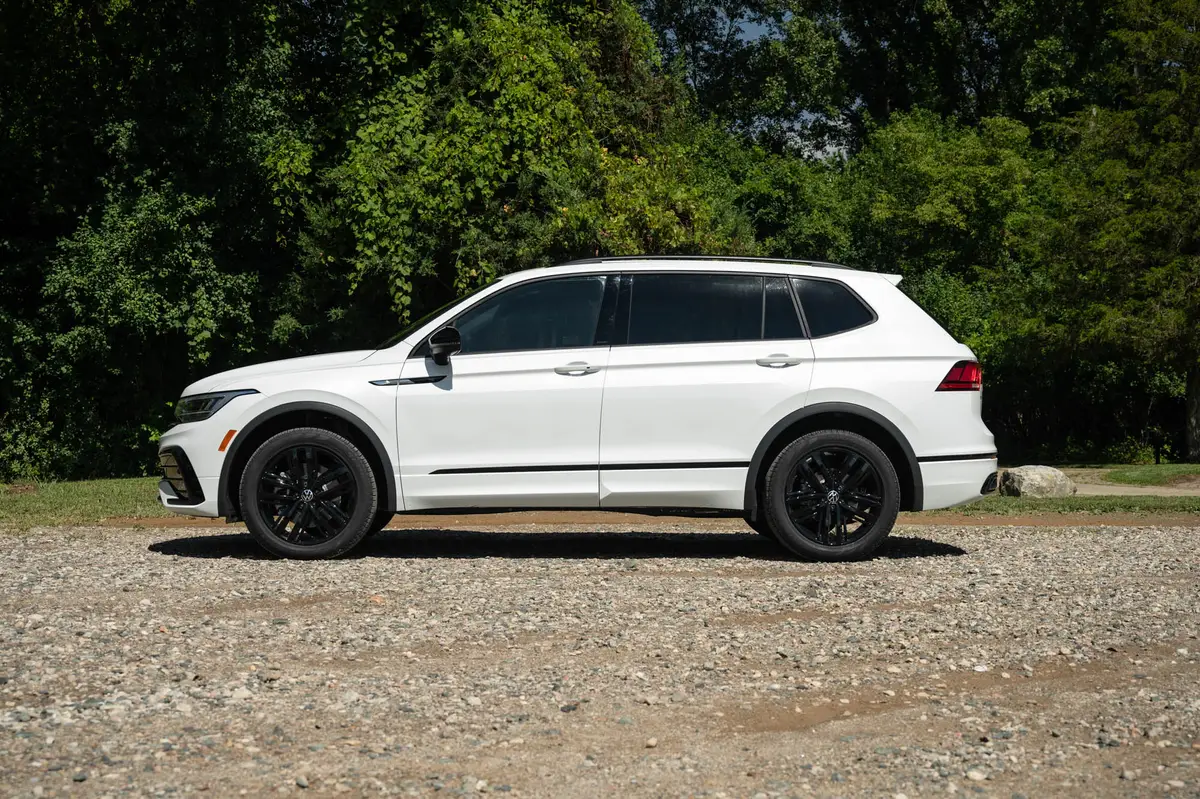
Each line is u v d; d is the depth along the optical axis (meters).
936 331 8.25
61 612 5.94
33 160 20.23
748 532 9.94
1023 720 4.16
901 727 4.07
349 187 19.22
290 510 7.96
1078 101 34.72
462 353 8.07
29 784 3.42
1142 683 4.65
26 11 20.14
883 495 7.93
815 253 29.69
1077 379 26.20
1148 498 12.92
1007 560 8.02
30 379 19.91
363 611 6.00
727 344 8.05
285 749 3.78
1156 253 22.20
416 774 3.55
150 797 3.33
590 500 7.98
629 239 19.42
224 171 20.66
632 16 22.75
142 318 18.95
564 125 20.20
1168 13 23.41
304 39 22.84
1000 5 36.72
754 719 4.16
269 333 21.19
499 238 19.58
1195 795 3.40
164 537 9.39
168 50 20.81
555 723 4.09
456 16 20.62
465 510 8.23
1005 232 27.62
